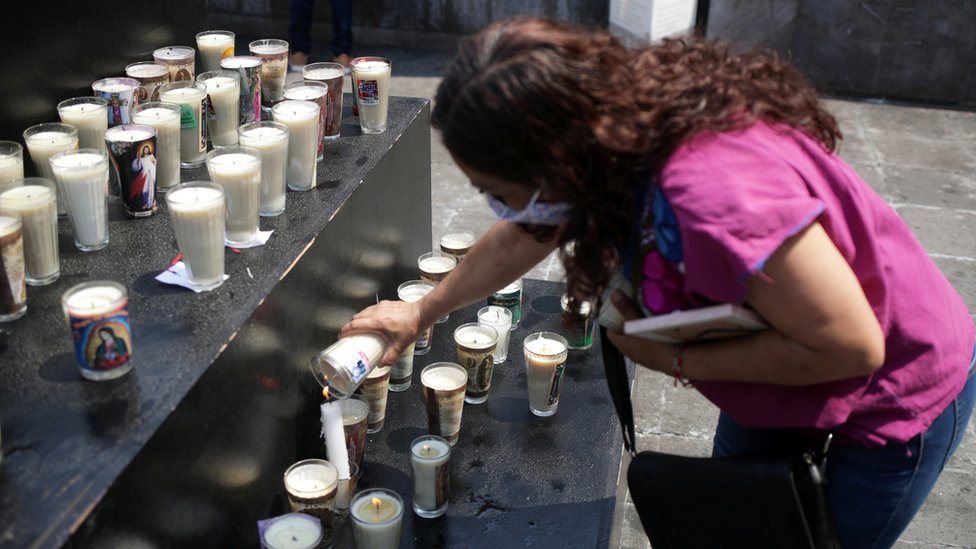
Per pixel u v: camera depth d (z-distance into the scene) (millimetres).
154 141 1833
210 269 1601
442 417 1965
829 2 5793
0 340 1478
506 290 2436
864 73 5934
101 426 1286
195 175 2045
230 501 1567
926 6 5660
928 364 1417
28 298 1593
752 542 1579
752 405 1444
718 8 5906
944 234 4230
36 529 1112
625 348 1500
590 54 1182
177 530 1390
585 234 1283
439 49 6664
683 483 1591
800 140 1271
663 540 1691
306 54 6160
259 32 6801
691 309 1325
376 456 1995
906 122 5574
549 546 1743
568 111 1144
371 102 2332
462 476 1931
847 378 1315
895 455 1480
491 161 1198
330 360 1768
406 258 2588
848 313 1200
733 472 1525
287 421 1789
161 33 2389
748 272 1150
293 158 1967
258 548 1709
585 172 1188
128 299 1584
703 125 1192
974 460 2898
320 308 1901
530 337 2141
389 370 2037
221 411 1484
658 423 3029
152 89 2094
